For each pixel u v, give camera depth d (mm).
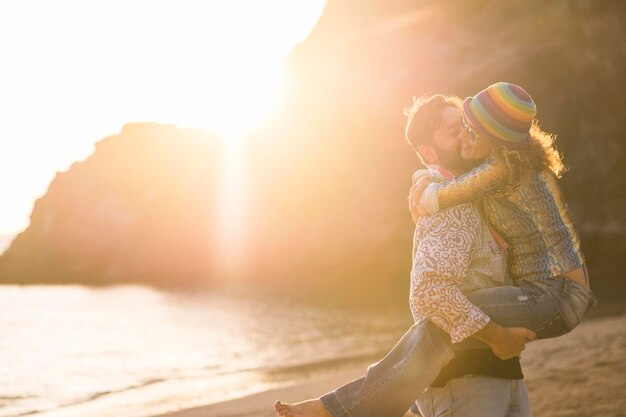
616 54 32469
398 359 2305
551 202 2289
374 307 31172
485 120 2199
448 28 41562
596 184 31562
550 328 2236
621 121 31703
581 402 5449
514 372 2336
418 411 2521
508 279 2332
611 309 18625
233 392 10688
